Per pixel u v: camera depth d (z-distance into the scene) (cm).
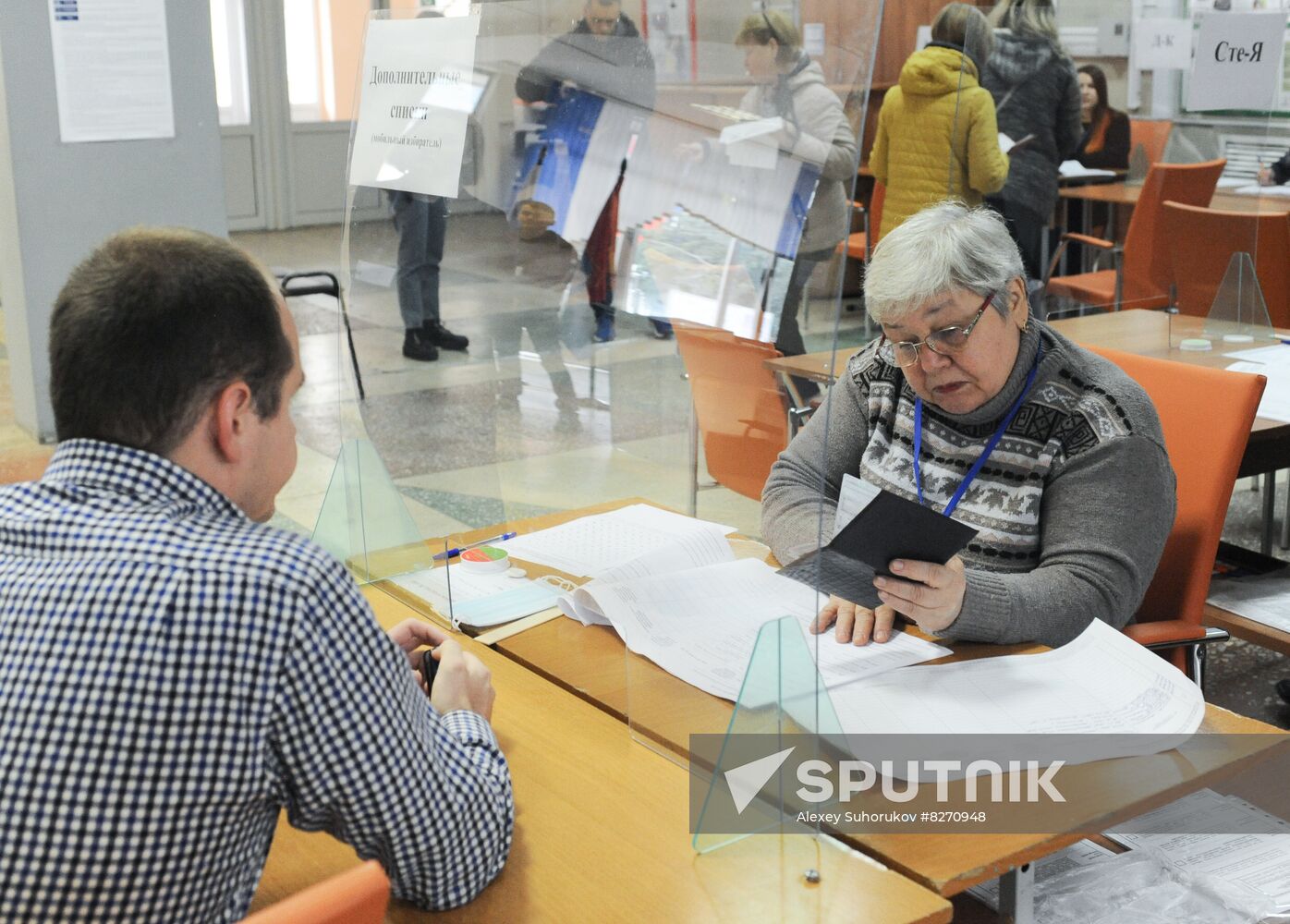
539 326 152
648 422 139
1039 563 169
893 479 177
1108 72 350
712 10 118
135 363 88
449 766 99
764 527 122
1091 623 146
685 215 126
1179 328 325
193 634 83
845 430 185
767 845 108
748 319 121
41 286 425
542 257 147
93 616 84
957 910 120
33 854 82
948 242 160
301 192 866
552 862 106
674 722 123
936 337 162
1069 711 129
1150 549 162
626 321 138
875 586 142
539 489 161
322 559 89
